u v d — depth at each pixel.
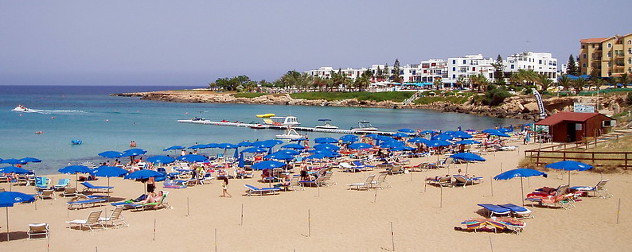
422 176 37.53
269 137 76.19
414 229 23.33
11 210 28.20
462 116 129.12
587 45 136.50
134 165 43.62
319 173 36.47
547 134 59.53
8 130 81.38
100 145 63.47
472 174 37.56
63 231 23.72
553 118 57.53
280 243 21.56
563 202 26.70
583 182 32.72
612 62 128.62
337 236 22.48
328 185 34.78
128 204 27.94
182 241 21.95
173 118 115.12
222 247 21.08
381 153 49.50
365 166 41.59
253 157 48.25
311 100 185.88
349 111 150.25
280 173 38.94
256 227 24.14
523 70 155.62
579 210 25.91
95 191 34.03
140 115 124.88
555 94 124.88
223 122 99.88
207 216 26.47
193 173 37.41
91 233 23.34
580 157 36.97
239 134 80.69
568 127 56.03
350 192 32.12
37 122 97.94
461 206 27.59
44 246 21.31
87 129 85.12
